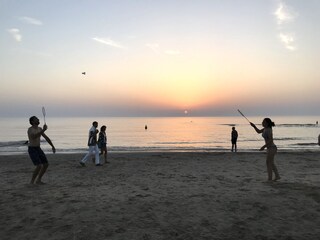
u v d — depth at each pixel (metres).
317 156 13.93
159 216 4.86
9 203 5.62
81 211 5.12
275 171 7.45
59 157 14.84
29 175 8.89
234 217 4.79
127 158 13.77
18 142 35.50
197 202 5.63
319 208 5.18
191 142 38.62
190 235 4.09
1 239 3.97
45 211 5.12
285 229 4.29
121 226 4.42
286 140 39.28
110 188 6.95
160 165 11.00
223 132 68.06
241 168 10.08
